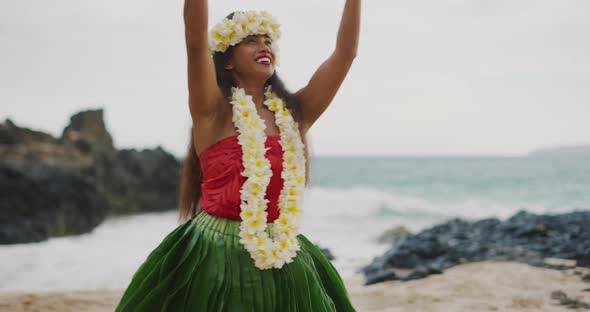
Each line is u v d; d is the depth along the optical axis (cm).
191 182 293
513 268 717
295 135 272
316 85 292
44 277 1013
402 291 657
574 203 3008
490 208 2825
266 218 259
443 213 2553
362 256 1181
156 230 1962
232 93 270
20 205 1877
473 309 556
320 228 1861
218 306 246
